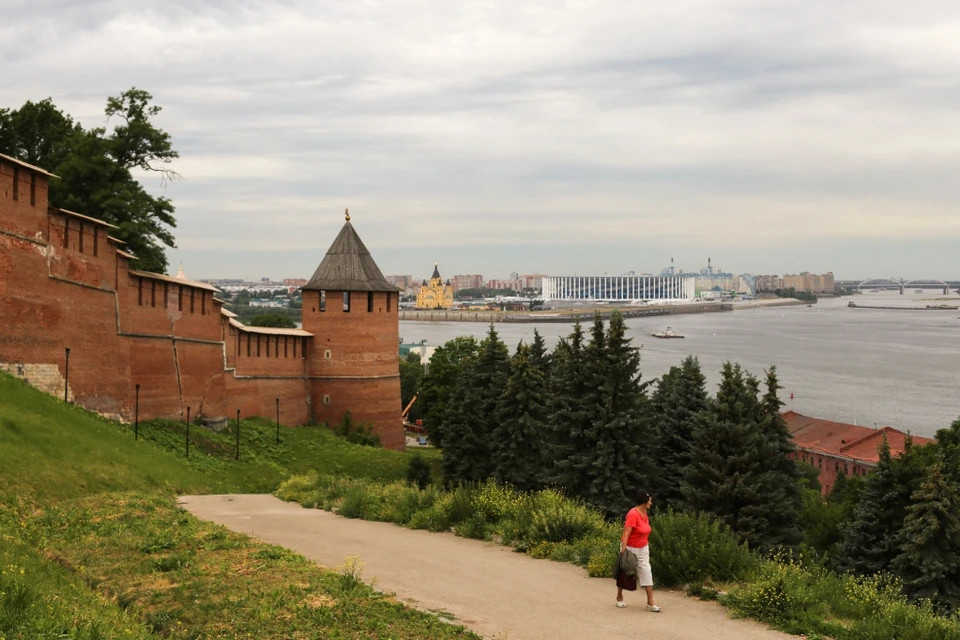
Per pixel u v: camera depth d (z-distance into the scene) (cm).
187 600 1642
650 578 1669
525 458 5369
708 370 18225
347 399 7344
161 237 6919
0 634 1302
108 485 3247
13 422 3316
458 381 6003
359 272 7456
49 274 4103
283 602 1612
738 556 1902
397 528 2600
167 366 5228
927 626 1535
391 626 1498
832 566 4322
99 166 6294
